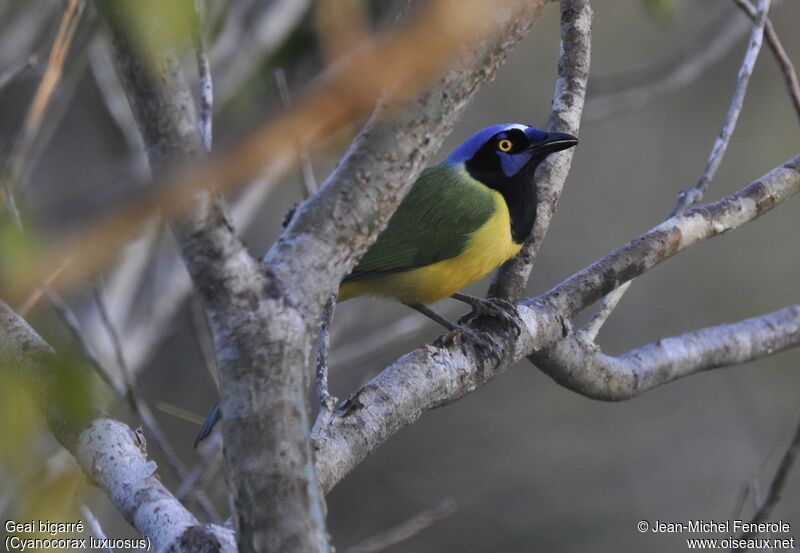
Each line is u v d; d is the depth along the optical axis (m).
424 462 20.16
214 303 4.13
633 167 23.03
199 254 4.06
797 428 7.74
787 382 20.72
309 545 4.16
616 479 19.75
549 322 7.80
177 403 19.03
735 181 22.72
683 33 21.61
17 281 2.58
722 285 21.72
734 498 19.23
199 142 3.44
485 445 20.33
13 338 5.30
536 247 8.70
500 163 10.91
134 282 12.48
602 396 8.56
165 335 13.92
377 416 6.36
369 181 4.41
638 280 21.78
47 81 7.84
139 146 12.38
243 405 4.16
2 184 5.90
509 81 22.16
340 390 19.09
